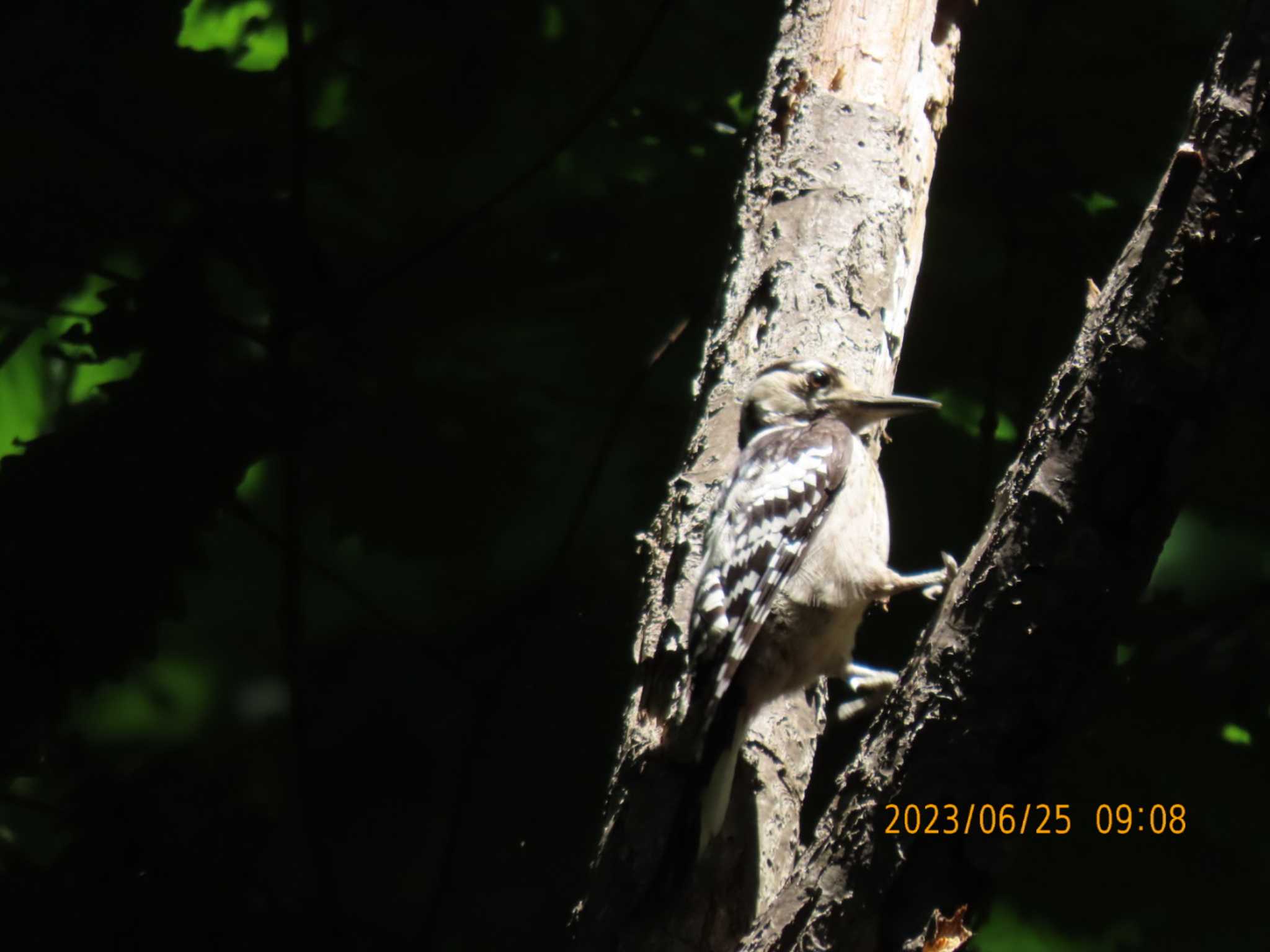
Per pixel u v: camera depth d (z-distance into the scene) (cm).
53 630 1010
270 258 1105
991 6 1162
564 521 1184
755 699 834
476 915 1134
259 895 1045
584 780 1149
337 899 1091
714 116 1216
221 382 1079
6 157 1124
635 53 1159
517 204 1205
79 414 1155
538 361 1188
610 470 1185
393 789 1202
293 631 1132
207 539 1189
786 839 786
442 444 1141
